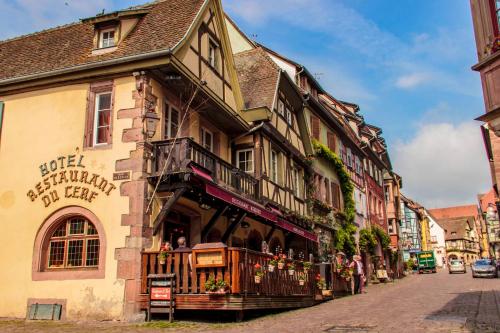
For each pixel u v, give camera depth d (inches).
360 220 1290.6
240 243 693.3
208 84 595.5
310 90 1072.8
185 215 584.1
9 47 653.9
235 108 682.2
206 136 658.2
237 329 389.4
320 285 678.5
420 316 447.5
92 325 430.9
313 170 957.2
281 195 777.6
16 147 541.3
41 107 543.2
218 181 559.2
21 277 501.4
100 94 529.0
